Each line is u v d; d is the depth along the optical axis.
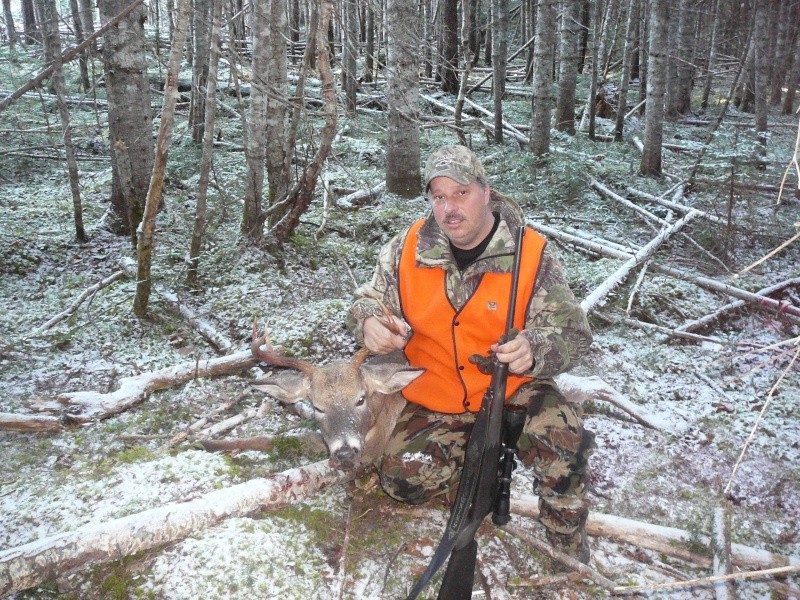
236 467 4.10
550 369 3.33
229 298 6.41
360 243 8.09
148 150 7.56
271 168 8.06
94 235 7.76
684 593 3.51
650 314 6.71
